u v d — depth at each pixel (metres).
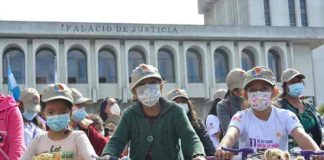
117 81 47.56
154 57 47.88
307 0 64.44
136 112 5.42
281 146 5.32
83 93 46.50
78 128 8.59
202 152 4.96
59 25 44.75
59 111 5.43
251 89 5.34
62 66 45.81
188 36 47.84
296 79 7.34
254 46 50.62
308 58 53.72
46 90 5.48
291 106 7.34
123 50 47.53
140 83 5.26
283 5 63.56
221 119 7.91
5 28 43.53
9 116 6.05
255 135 5.32
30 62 44.94
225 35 48.84
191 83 49.12
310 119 7.35
